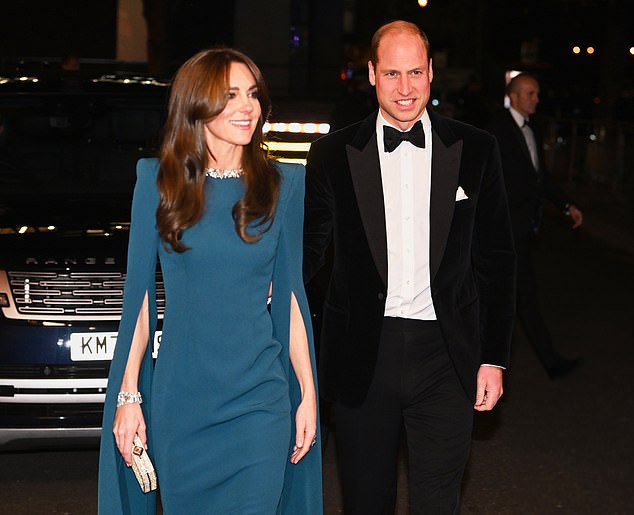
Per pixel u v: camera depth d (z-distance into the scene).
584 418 9.78
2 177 8.94
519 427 9.45
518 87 10.60
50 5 41.41
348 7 71.62
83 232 7.59
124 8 41.81
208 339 4.70
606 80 41.00
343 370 5.41
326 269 8.09
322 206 5.45
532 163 10.67
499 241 5.48
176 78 4.65
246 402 4.73
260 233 4.67
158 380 4.77
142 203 4.73
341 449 5.52
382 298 5.32
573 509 7.58
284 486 5.16
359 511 5.53
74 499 7.57
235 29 43.62
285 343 4.93
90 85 9.58
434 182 5.30
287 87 44.31
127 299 4.77
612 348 12.54
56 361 7.16
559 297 15.77
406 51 5.23
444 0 76.94
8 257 7.25
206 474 4.75
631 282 17.42
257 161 4.74
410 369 5.37
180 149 4.64
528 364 11.77
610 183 28.38
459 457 5.48
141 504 5.06
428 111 5.45
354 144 5.35
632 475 8.30
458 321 5.34
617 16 40.66
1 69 10.39
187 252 4.66
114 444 4.84
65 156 9.19
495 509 7.55
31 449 7.27
